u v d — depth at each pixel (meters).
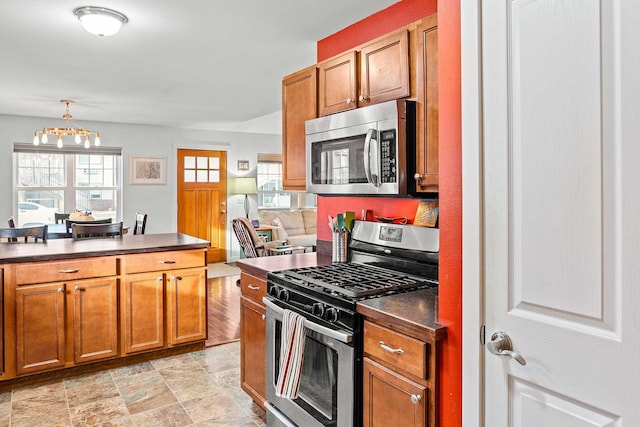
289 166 2.92
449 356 1.40
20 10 2.58
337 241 2.61
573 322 1.07
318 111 2.63
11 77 4.11
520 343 1.18
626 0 0.95
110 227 3.85
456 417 1.38
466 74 1.33
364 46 2.28
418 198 2.19
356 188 2.18
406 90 2.03
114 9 2.59
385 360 1.60
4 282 2.78
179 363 3.31
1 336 2.78
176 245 3.39
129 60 3.60
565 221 1.08
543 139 1.12
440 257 1.45
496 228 1.25
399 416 1.54
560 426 1.09
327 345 1.86
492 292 1.26
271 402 2.29
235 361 3.37
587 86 1.03
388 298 1.77
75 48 3.28
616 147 0.98
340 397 1.78
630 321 0.95
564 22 1.08
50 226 5.62
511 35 1.20
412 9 2.44
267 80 4.26
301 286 2.01
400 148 1.94
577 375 1.05
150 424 2.44
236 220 5.68
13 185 6.07
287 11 2.64
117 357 3.19
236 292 5.55
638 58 0.93
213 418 2.51
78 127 6.49
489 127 1.27
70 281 2.98
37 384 2.93
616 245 0.98
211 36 3.05
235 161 7.89
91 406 2.64
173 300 3.39
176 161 7.31
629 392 0.95
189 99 5.11
